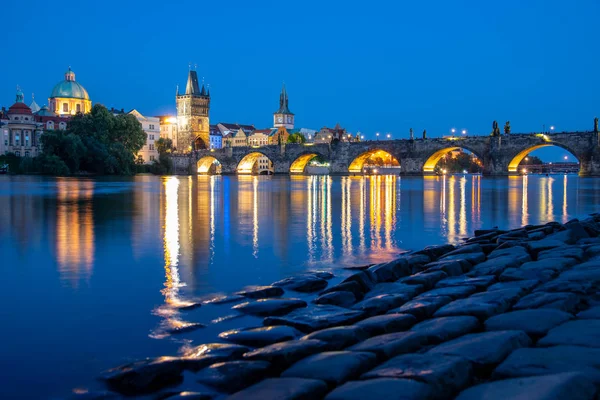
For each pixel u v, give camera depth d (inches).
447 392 257.4
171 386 323.6
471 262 651.5
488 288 491.2
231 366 327.9
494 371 274.2
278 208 1695.4
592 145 4899.1
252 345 385.4
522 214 1510.8
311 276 629.3
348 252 852.6
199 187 3346.5
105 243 933.2
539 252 685.3
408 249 888.3
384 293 509.4
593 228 917.8
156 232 1085.1
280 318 434.3
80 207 1686.8
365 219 1358.3
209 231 1104.2
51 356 381.4
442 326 357.1
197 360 350.9
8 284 613.3
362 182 4542.3
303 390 266.7
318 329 406.0
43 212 1510.8
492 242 859.4
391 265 603.2
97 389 326.0
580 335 308.7
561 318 354.3
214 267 721.0
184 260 773.3
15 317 479.2
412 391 247.6
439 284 531.5
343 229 1149.1
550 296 411.8
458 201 2050.9
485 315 387.9
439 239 1004.6
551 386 231.6
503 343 305.7
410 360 290.0
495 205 1845.5
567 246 693.3
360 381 267.9
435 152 6186.0
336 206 1782.7
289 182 4542.3
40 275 663.1
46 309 506.0
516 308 409.4
